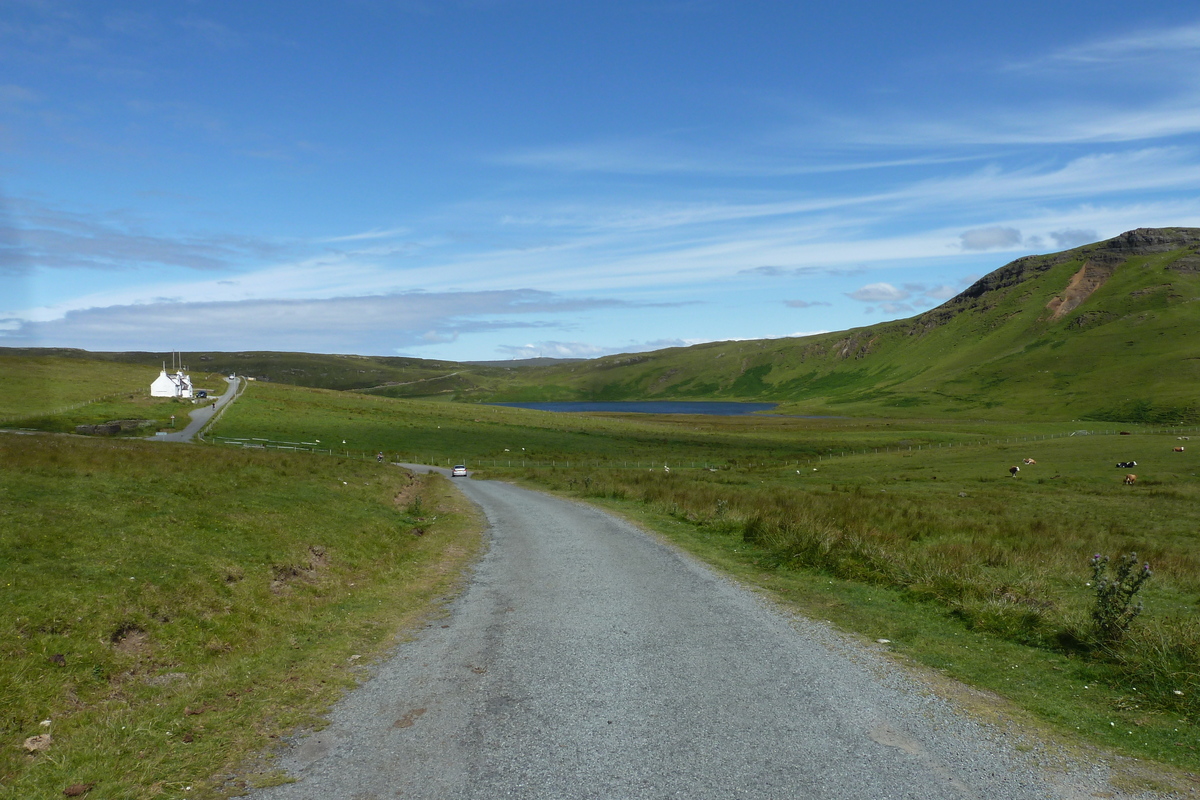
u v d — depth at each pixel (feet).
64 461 64.64
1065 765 19.26
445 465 221.87
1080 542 72.54
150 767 19.25
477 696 24.64
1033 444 272.31
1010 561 53.47
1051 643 30.58
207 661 28.55
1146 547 69.62
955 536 73.10
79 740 20.80
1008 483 165.99
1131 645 28.22
